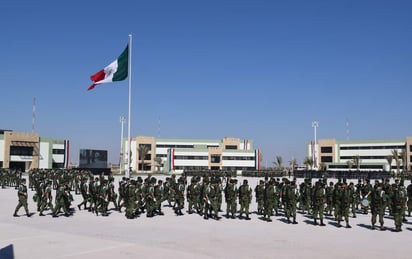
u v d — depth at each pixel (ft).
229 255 37.96
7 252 38.70
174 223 59.21
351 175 241.96
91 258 36.27
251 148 424.87
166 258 36.42
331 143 409.90
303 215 69.97
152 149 400.26
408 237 48.88
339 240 46.44
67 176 122.62
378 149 390.01
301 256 37.96
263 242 44.75
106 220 61.93
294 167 397.19
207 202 64.13
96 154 259.19
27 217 64.39
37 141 305.32
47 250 39.60
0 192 119.85
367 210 72.95
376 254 39.22
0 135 287.69
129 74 114.42
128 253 38.37
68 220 61.52
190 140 415.03
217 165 369.71
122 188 71.97
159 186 69.00
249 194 64.85
